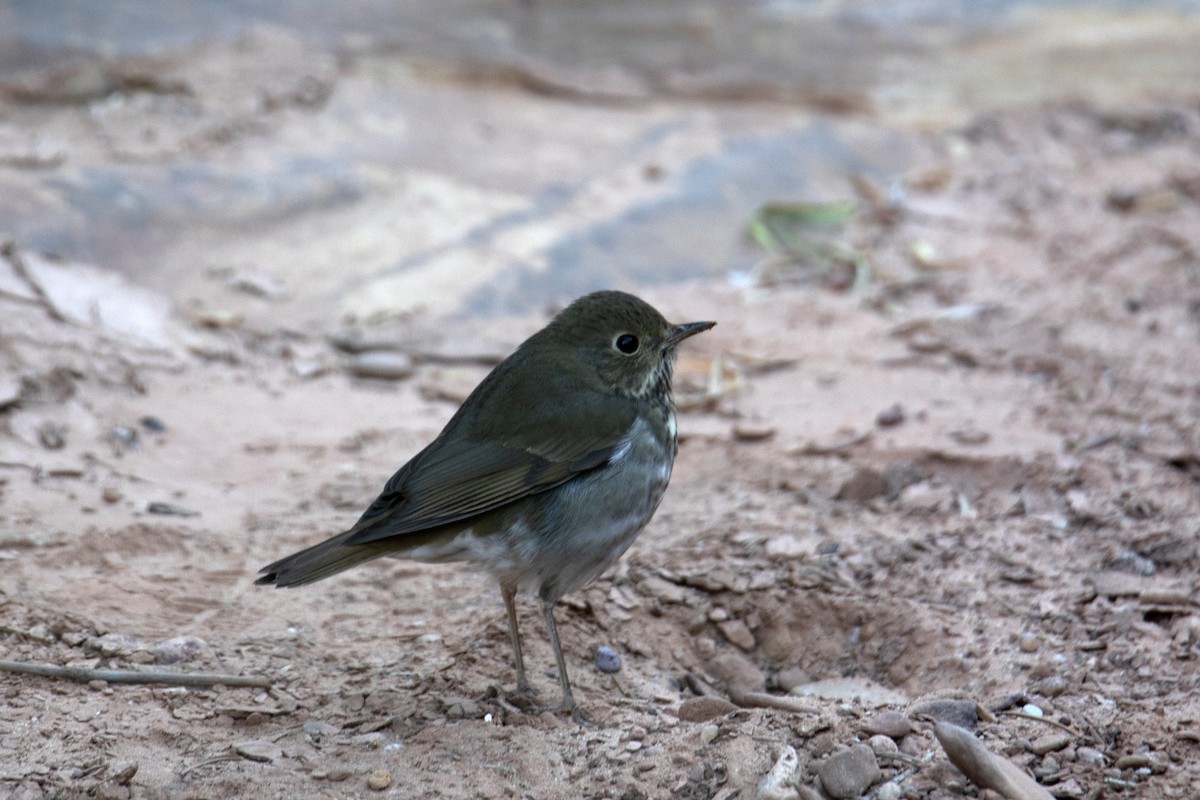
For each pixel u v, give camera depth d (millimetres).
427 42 21281
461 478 8625
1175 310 15508
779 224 17062
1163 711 8875
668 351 9289
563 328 9141
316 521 11062
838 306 15570
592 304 9172
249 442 12305
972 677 9430
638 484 9016
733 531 10992
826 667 9930
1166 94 21219
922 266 16422
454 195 16688
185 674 9000
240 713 8680
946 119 19953
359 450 12352
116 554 10398
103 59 18391
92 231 14828
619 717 8828
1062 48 23000
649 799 7980
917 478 11867
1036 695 9156
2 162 15609
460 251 15703
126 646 9242
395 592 10281
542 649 9555
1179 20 24500
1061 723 8781
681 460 12406
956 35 23516
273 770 8125
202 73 18297
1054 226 17344
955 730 8078
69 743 8320
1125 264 16500
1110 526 11203
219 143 17016
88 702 8719
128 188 15570
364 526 8367
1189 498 11672
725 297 15688
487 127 18547
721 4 24625
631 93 19906
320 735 8523
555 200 16906
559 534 8781
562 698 9039
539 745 8477
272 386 13352
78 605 9672
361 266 15273
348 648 9523
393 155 17406
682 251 16406
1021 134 19625
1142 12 24875
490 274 15383
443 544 8664
